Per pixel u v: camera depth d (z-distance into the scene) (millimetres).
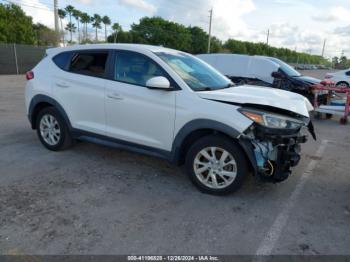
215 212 3377
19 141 5703
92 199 3578
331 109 8922
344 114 8719
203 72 4418
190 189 3926
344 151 5891
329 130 7867
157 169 4543
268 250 2764
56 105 4879
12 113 8406
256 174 3475
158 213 3318
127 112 4160
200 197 3715
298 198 3785
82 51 4727
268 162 3518
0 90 13719
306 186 4156
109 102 4301
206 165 3738
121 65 4285
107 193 3740
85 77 4574
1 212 3234
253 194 3838
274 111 3574
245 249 2768
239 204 3570
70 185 3924
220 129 3479
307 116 3674
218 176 3717
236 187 3611
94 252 2658
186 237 2908
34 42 46125
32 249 2668
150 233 2949
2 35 41219
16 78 20156
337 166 5000
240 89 4141
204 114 3564
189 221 3182
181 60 4359
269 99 3562
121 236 2889
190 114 3654
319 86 9422
